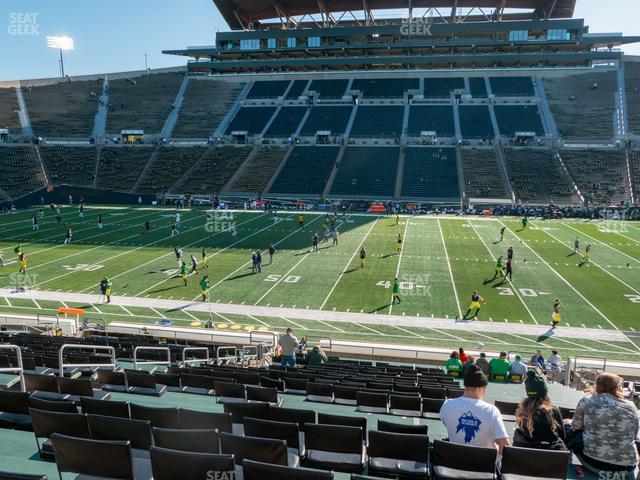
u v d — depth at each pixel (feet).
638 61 229.04
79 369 33.22
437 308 69.67
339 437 16.67
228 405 20.49
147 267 90.48
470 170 174.81
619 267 89.92
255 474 12.41
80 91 244.22
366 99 224.33
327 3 244.63
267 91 241.55
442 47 241.35
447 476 14.80
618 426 14.56
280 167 187.32
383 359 52.44
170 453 12.84
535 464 13.91
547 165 173.58
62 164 194.59
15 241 111.96
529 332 61.16
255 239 115.44
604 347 56.65
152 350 42.80
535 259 95.81
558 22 224.53
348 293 76.23
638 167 167.32
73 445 13.62
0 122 212.84
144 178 188.03
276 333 57.98
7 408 19.66
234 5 248.73
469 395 14.56
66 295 74.54
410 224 136.05
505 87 221.66
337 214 153.07
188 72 268.00
